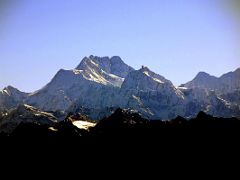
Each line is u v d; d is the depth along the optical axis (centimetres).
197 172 17088
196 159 17588
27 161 18162
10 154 18488
